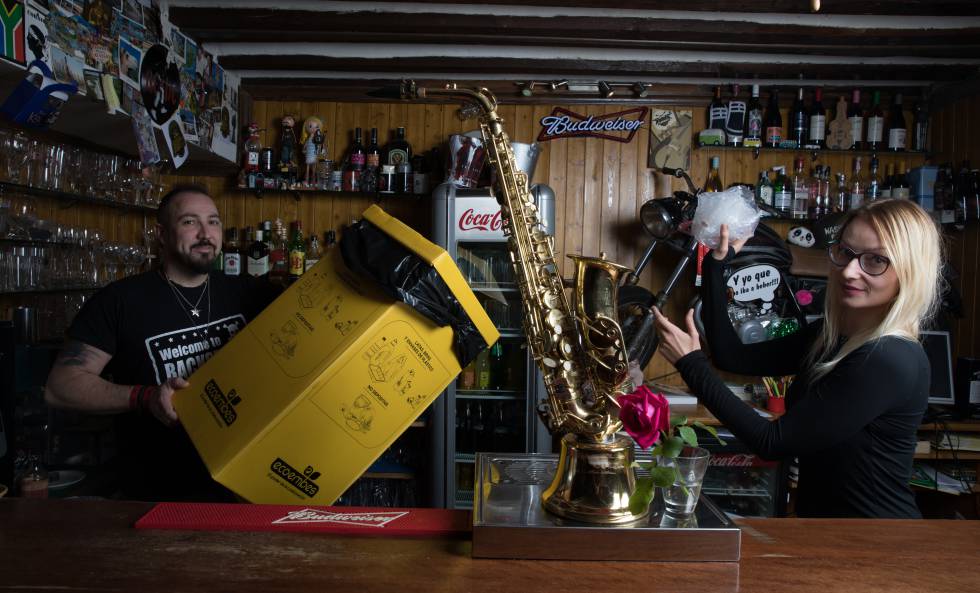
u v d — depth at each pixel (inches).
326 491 45.7
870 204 51.1
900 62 128.5
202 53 120.5
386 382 45.9
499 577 32.4
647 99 140.3
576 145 143.6
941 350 120.3
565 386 38.6
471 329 46.6
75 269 103.9
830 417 47.2
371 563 33.9
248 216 143.5
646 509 37.2
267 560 33.9
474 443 135.6
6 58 70.4
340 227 143.6
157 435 67.7
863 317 52.2
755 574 33.2
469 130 142.3
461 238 126.6
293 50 127.8
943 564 34.9
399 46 126.0
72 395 62.9
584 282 40.0
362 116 143.8
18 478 80.4
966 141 128.6
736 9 103.9
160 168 127.6
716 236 81.3
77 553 34.3
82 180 105.0
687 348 51.7
